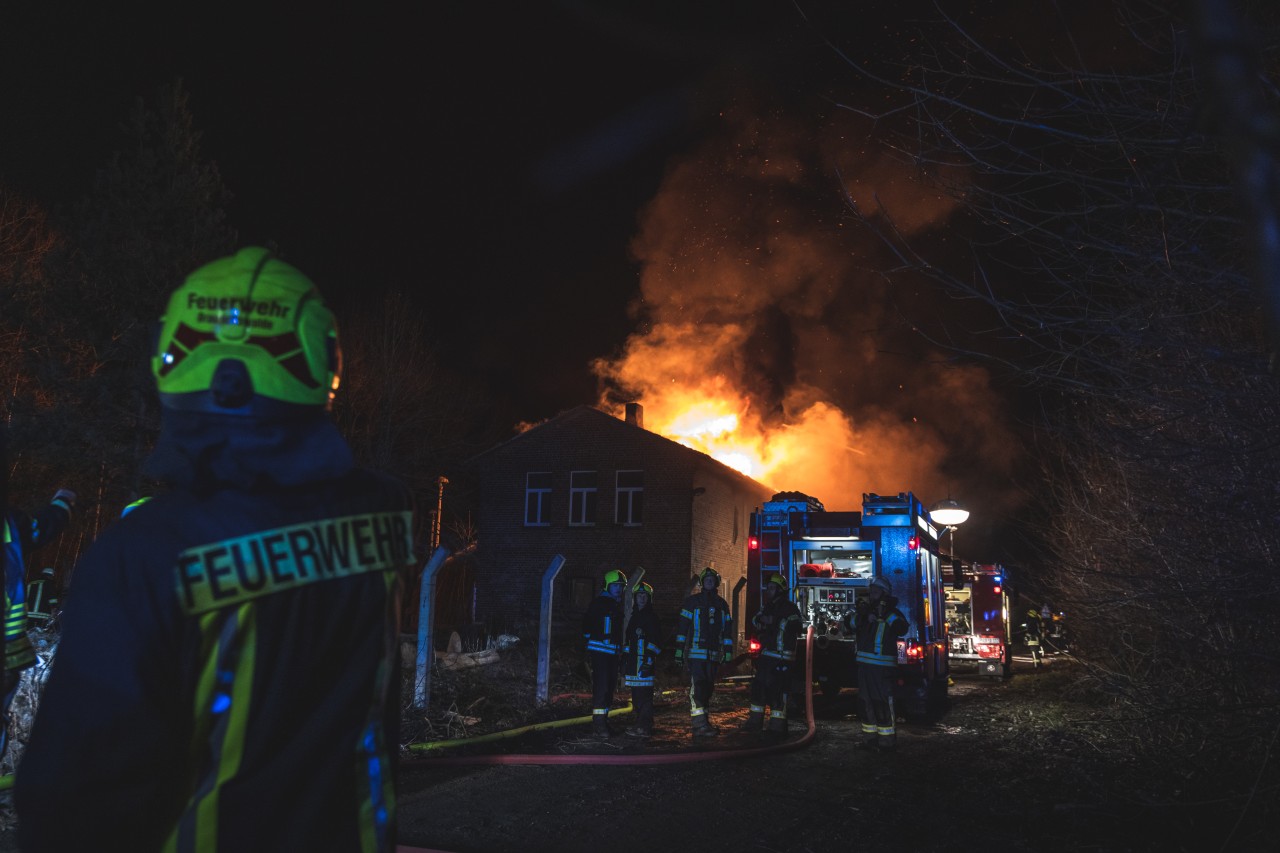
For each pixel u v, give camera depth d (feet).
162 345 4.62
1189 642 18.17
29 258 62.54
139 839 3.94
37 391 53.62
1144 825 19.25
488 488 88.99
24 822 3.77
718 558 88.17
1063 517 33.40
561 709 36.29
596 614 31.30
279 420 4.58
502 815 19.72
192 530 4.21
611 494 84.89
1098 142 10.96
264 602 4.26
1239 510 14.78
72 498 15.58
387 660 4.83
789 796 22.54
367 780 4.55
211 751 4.11
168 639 4.04
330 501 4.69
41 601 26.07
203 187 55.21
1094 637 26.96
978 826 19.81
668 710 40.75
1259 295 2.09
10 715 19.06
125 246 51.70
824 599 44.91
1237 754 19.56
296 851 4.19
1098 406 17.40
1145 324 13.12
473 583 94.22
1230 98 2.16
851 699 46.32
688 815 20.36
